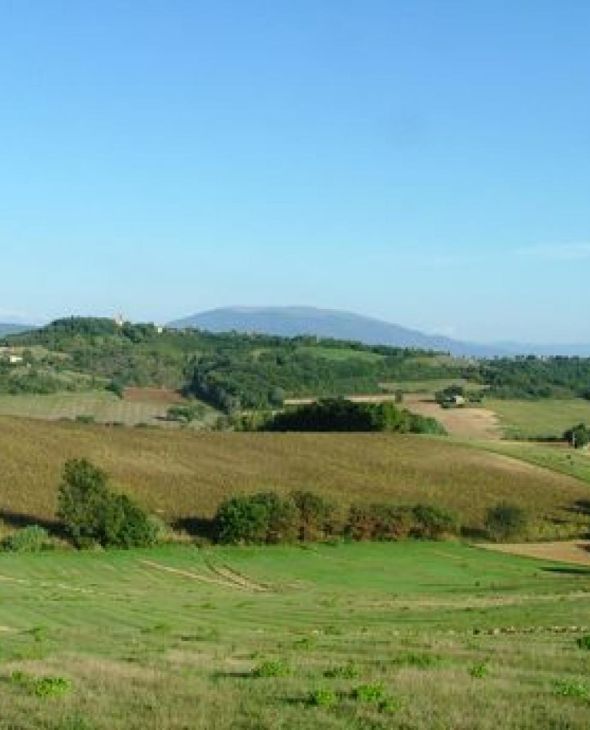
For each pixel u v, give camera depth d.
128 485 115.94
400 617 51.81
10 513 100.00
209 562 89.88
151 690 22.38
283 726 18.66
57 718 19.84
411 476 134.62
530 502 124.75
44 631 43.31
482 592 75.94
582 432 176.12
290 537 99.50
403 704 19.92
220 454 139.12
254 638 38.56
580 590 73.12
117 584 77.44
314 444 151.62
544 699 20.33
